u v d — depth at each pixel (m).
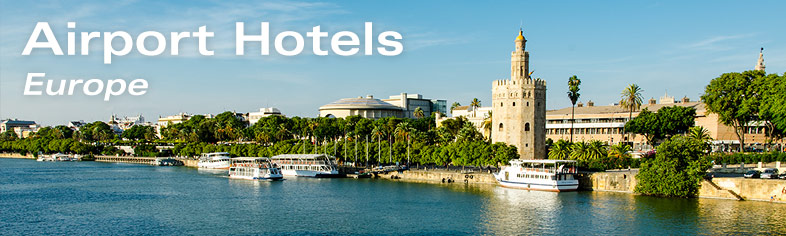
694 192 123.31
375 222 106.88
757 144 190.88
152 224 107.44
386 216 112.19
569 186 137.62
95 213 119.50
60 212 121.06
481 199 129.62
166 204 130.75
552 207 116.75
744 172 134.38
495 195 135.50
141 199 139.75
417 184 162.88
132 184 177.12
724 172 135.50
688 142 124.06
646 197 125.50
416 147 192.00
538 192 138.00
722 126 197.25
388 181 173.62
